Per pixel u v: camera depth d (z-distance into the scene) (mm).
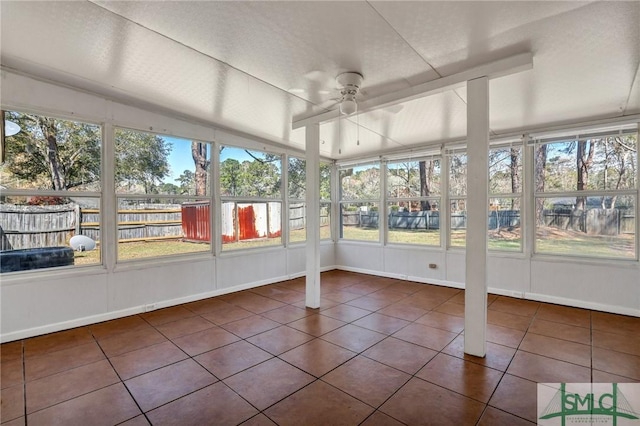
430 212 5293
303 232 5918
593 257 3910
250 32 2162
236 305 4109
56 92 3158
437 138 4848
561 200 4125
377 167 5922
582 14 1848
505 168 4531
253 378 2348
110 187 3562
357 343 2951
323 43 2271
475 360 2602
